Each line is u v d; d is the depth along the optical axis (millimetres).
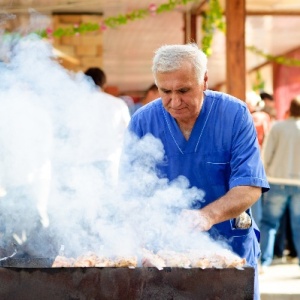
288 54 18969
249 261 4062
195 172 4059
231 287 3221
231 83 8602
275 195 9016
